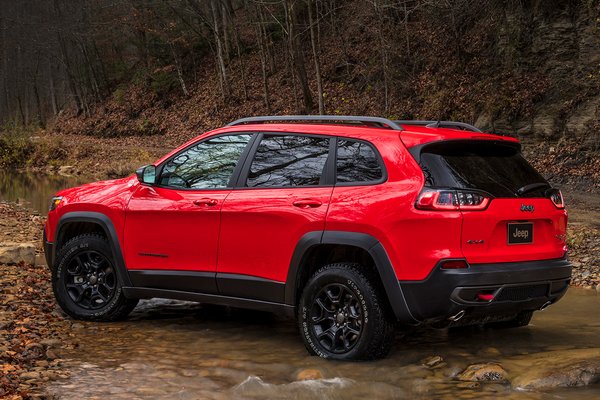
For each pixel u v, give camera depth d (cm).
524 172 504
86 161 3441
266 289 521
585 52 2167
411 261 455
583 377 428
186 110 4466
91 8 5609
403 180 469
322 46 3716
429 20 2952
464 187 457
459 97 2497
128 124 4828
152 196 591
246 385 425
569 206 1495
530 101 2217
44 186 2431
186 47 4928
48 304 663
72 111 5994
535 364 459
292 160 530
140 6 5091
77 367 473
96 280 622
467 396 407
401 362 478
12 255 863
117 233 603
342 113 3067
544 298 485
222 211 543
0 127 4256
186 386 432
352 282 475
